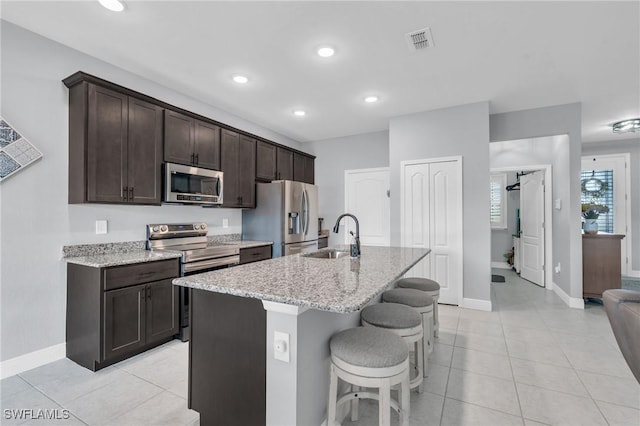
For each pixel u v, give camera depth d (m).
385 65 2.81
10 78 2.21
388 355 1.30
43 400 1.92
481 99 3.61
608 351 2.58
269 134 4.90
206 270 3.04
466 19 2.16
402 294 2.22
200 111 3.68
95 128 2.44
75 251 2.54
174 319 2.69
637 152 5.45
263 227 4.23
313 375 1.44
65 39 2.40
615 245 3.84
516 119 3.98
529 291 4.59
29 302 2.29
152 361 2.41
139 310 2.43
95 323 2.23
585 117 4.26
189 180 3.17
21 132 2.26
